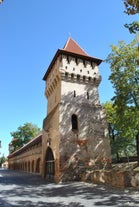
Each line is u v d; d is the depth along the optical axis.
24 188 17.69
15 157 67.50
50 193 14.77
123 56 23.55
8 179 26.81
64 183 20.30
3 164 113.00
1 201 12.01
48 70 30.77
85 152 23.30
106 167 23.69
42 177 27.48
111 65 24.44
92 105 26.30
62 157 21.94
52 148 24.41
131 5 8.23
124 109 23.00
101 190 14.95
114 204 10.42
